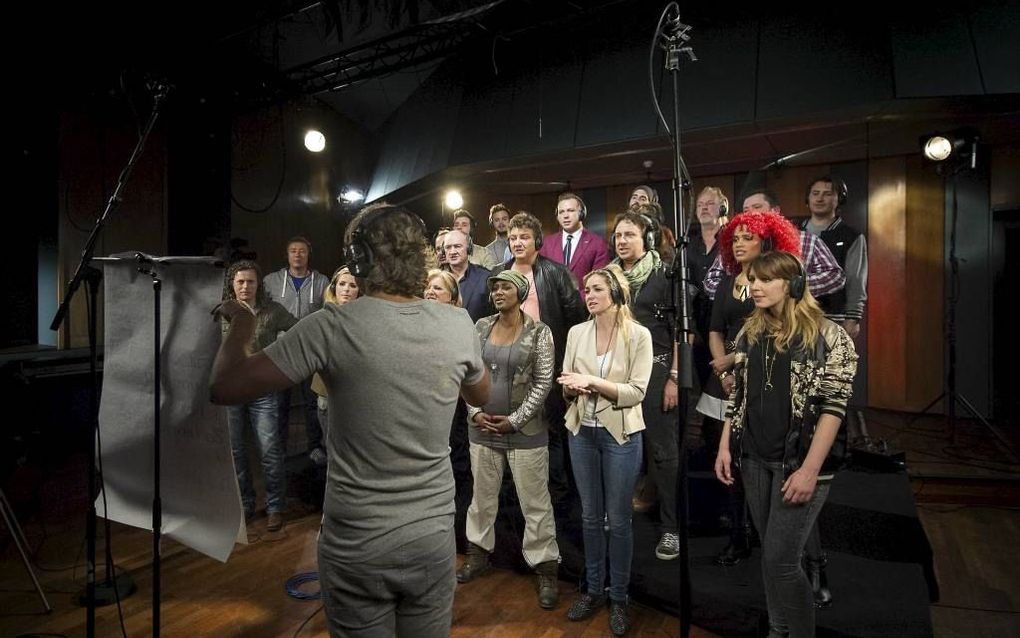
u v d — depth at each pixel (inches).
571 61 243.0
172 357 74.1
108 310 78.6
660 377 114.2
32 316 235.6
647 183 292.8
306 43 261.9
